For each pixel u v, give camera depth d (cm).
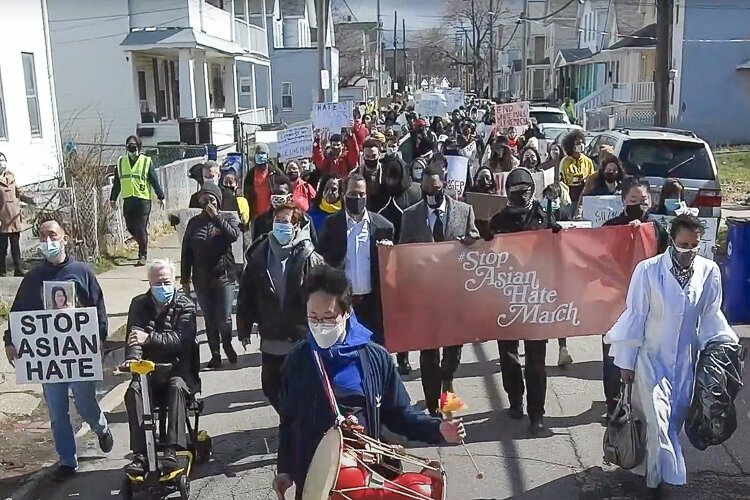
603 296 629
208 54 3175
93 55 2717
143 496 520
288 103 4994
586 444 608
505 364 650
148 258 1323
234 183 981
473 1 7475
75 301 548
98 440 627
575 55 5675
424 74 13175
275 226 587
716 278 504
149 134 2736
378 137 1528
